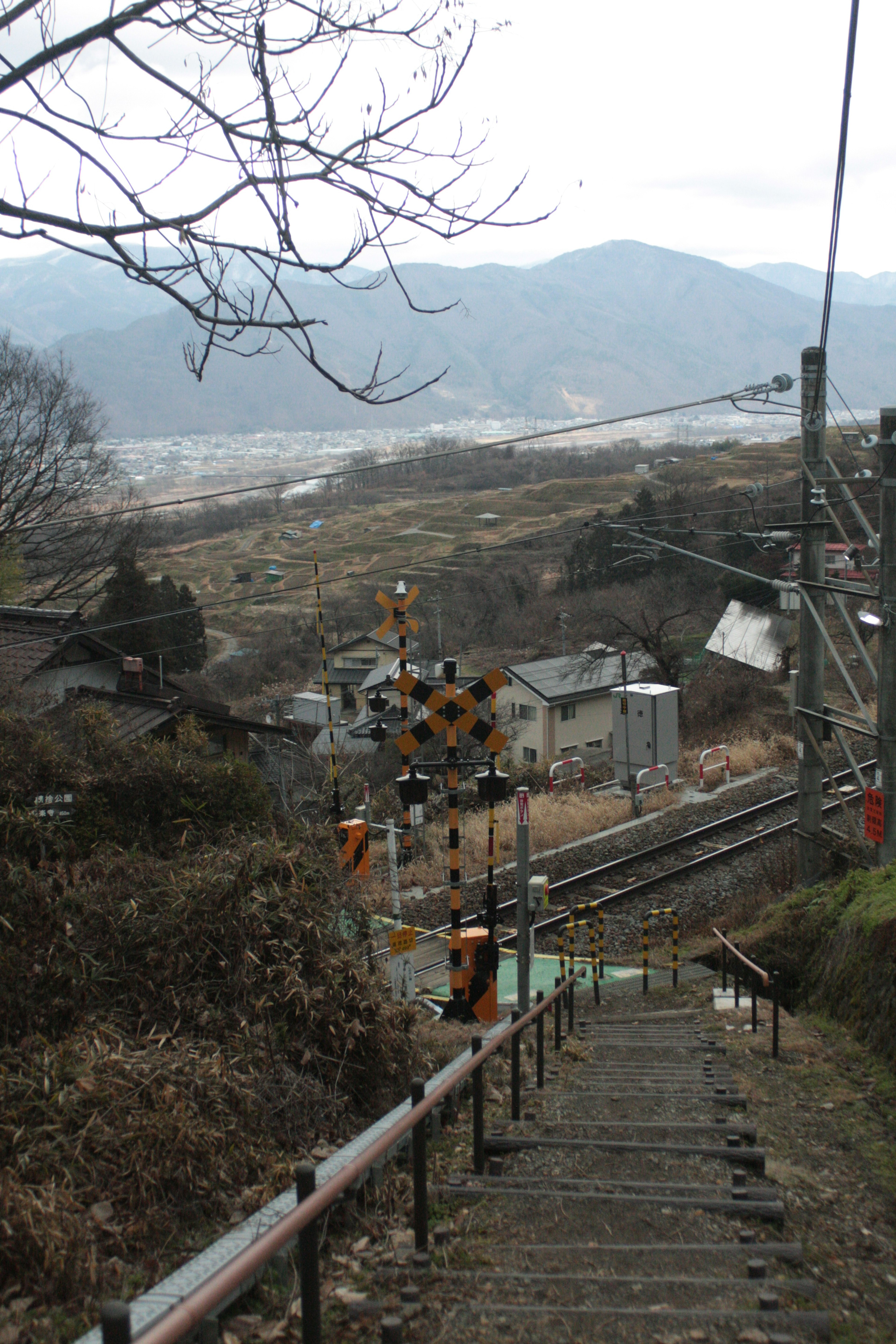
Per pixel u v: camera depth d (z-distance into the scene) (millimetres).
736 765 23719
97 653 23125
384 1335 3020
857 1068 7223
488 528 88938
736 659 37594
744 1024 9000
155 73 3406
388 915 15734
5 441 28750
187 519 123125
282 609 71625
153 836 13086
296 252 3633
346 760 27375
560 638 47438
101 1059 4750
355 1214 4336
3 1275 3418
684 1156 5188
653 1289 3559
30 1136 4109
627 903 15430
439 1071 6555
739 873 16094
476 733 9031
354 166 3584
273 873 6621
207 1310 2242
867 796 11281
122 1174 4137
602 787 23938
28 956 5422
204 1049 5281
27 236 3322
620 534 49375
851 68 5883
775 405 12141
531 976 12102
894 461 10414
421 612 55281
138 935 5918
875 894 9367
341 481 153125
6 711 14086
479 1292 3551
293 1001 5824
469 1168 5156
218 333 3561
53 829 8383
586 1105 6383
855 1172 5121
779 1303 3404
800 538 12602
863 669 32031
